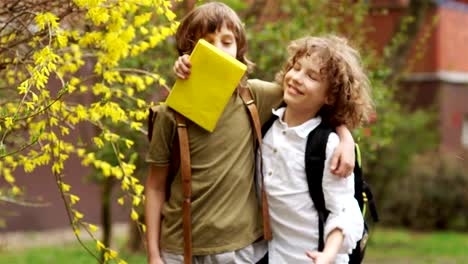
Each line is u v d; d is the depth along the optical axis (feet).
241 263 11.78
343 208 11.66
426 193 61.98
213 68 11.66
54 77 14.74
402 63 43.80
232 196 11.76
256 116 12.19
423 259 43.88
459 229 62.08
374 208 13.19
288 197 11.90
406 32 45.39
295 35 26.61
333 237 11.53
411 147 53.21
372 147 27.35
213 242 11.63
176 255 11.85
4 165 17.65
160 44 22.48
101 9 13.01
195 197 11.78
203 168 11.79
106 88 14.67
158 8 13.52
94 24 14.17
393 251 47.73
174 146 12.00
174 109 11.76
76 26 14.96
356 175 12.37
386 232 59.67
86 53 15.17
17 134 15.21
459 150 67.46
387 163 51.85
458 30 70.79
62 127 13.29
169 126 11.90
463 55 71.36
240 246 11.67
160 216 12.19
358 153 12.41
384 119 30.68
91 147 21.12
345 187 11.77
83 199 49.83
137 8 14.80
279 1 29.84
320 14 29.14
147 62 21.30
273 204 12.02
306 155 11.83
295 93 11.92
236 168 11.84
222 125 11.95
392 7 61.72
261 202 12.10
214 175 11.74
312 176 11.80
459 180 62.18
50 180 48.44
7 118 11.96
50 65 11.91
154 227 12.08
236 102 12.18
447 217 62.08
